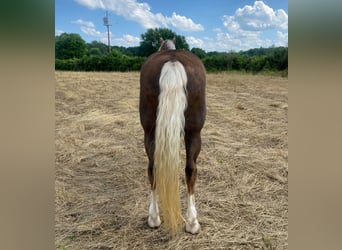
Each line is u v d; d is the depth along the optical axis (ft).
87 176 11.52
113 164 12.63
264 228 8.36
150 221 8.29
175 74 6.73
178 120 6.61
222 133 16.76
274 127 17.93
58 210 9.12
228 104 24.81
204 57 73.15
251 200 9.82
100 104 24.44
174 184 6.79
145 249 7.53
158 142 6.69
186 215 8.36
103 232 8.18
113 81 43.73
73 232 8.14
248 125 18.34
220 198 9.86
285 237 7.97
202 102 7.45
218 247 7.61
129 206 9.43
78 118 19.62
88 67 80.02
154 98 7.19
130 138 15.89
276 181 11.16
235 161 12.85
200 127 7.60
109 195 10.11
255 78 50.72
